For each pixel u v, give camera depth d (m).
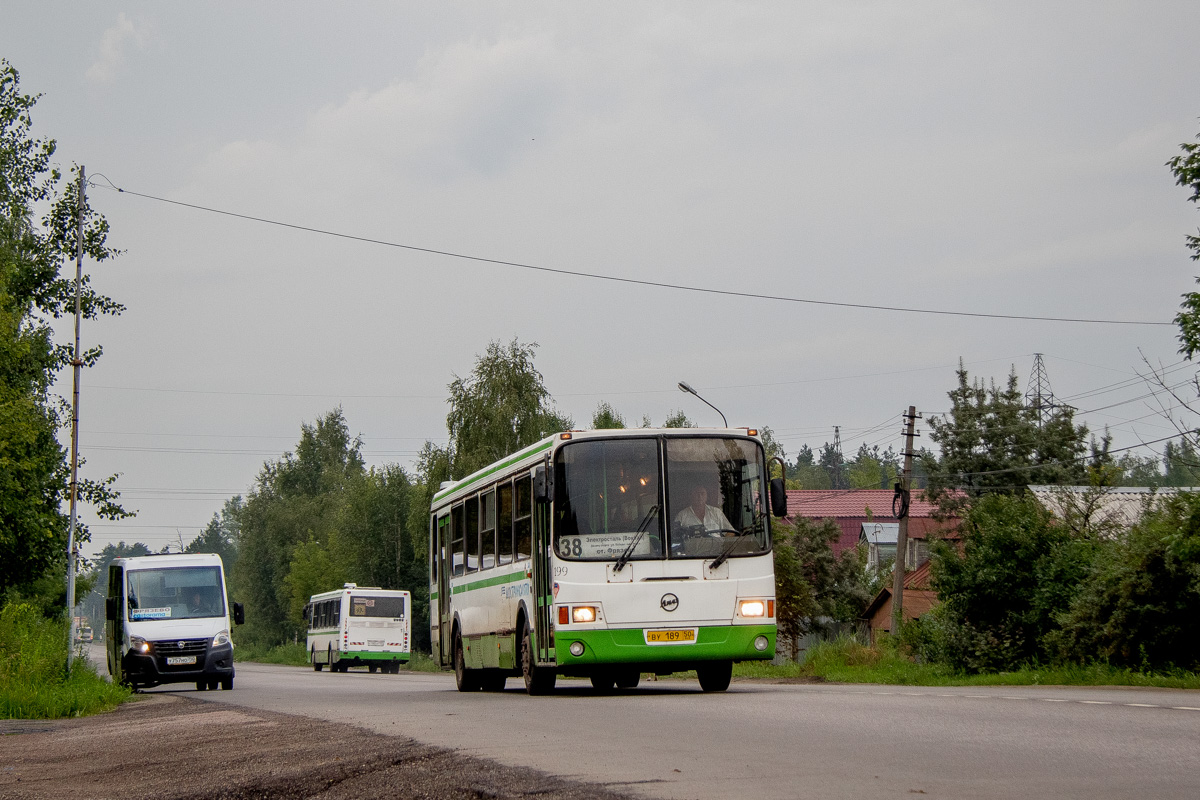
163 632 33.16
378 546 105.06
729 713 14.14
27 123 48.66
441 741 11.33
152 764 11.81
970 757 9.09
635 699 17.81
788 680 33.12
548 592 19.12
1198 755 9.03
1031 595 28.91
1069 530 29.78
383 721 14.70
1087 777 7.87
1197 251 24.94
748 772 8.42
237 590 150.88
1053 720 12.27
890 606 62.38
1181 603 23.14
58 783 11.02
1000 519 30.08
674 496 19.17
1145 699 15.99
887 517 98.31
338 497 139.50
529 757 9.66
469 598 24.78
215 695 28.61
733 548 19.11
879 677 30.98
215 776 10.07
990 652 28.66
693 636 18.75
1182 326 24.75
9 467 38.50
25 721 21.94
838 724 12.25
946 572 29.88
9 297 40.59
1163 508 24.67
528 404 67.88
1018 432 74.38
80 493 44.25
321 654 73.31
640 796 7.27
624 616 18.64
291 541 137.88
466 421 67.69
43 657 28.88
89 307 48.25
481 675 24.61
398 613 67.88
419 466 75.44
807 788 7.55
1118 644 23.97
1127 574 23.88
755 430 19.83
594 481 19.09
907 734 10.98
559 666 18.91
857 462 169.62
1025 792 7.21
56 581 55.12
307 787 8.74
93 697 25.42
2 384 39.56
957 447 75.81
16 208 47.97
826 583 67.44
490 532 23.31
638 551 18.86
